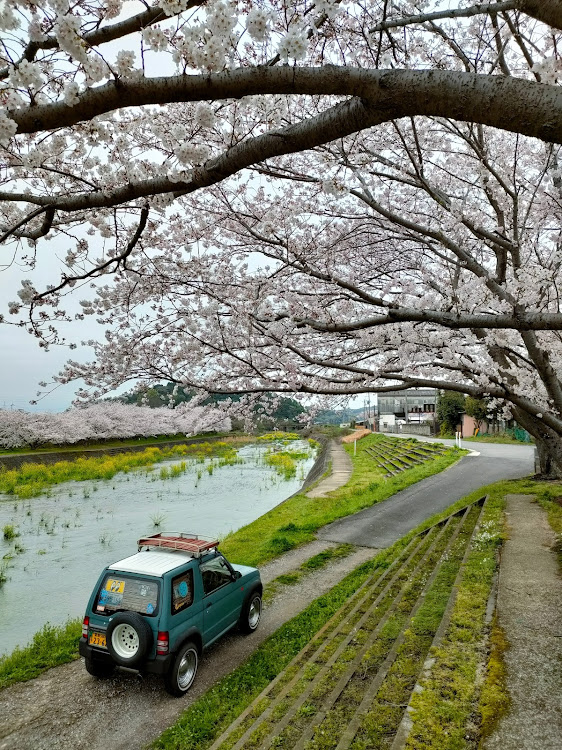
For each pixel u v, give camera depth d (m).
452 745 3.52
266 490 23.58
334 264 8.35
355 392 5.85
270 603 8.48
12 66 2.31
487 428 40.94
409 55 5.94
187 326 6.72
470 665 4.59
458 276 7.16
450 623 5.49
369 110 2.31
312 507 15.92
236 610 7.09
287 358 7.21
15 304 4.52
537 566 7.29
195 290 6.70
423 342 6.38
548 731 3.64
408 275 9.37
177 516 17.88
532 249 8.02
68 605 9.74
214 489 23.84
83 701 5.73
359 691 4.71
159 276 6.55
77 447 40.72
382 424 62.34
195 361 7.19
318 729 4.12
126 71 2.23
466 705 4.01
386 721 3.98
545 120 2.04
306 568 10.16
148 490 23.59
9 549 13.77
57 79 2.86
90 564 12.40
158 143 5.16
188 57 2.20
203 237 7.46
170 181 2.75
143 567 6.04
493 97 2.10
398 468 24.28
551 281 6.22
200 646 6.18
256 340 6.64
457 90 2.14
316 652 5.94
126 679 6.19
